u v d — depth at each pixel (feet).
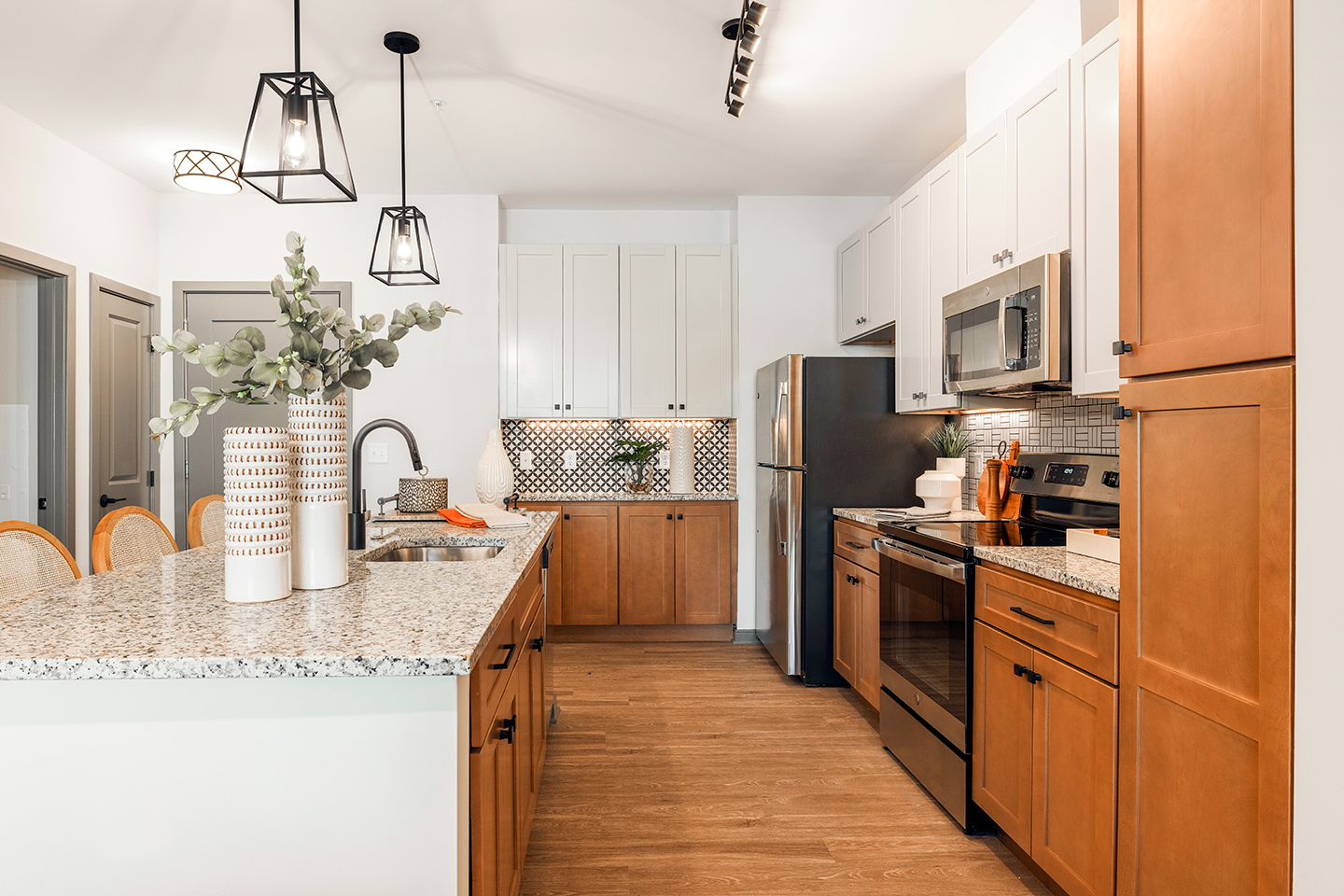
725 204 15.23
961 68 9.55
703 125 11.27
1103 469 8.18
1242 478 4.03
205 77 9.59
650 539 14.40
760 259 14.58
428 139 11.78
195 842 3.56
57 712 3.51
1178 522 4.55
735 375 14.88
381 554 6.94
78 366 11.75
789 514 11.89
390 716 3.61
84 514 11.83
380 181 13.71
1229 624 4.13
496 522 8.45
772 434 12.90
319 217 14.28
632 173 13.34
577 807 7.86
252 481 4.47
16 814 3.52
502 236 15.35
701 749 9.37
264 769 3.57
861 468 11.84
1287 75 3.67
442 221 14.51
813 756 9.20
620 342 14.85
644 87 10.01
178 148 11.80
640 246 14.89
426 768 3.62
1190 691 4.42
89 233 12.05
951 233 9.63
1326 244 3.49
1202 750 4.34
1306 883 3.63
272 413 14.39
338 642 3.63
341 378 5.02
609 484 15.74
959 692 7.47
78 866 3.54
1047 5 7.86
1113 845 5.21
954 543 7.66
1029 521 9.27
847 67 9.52
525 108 10.67
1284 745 3.74
